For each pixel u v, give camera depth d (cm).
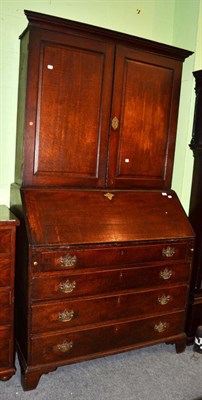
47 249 159
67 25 170
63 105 179
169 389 175
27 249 159
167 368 193
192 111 225
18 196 177
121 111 194
